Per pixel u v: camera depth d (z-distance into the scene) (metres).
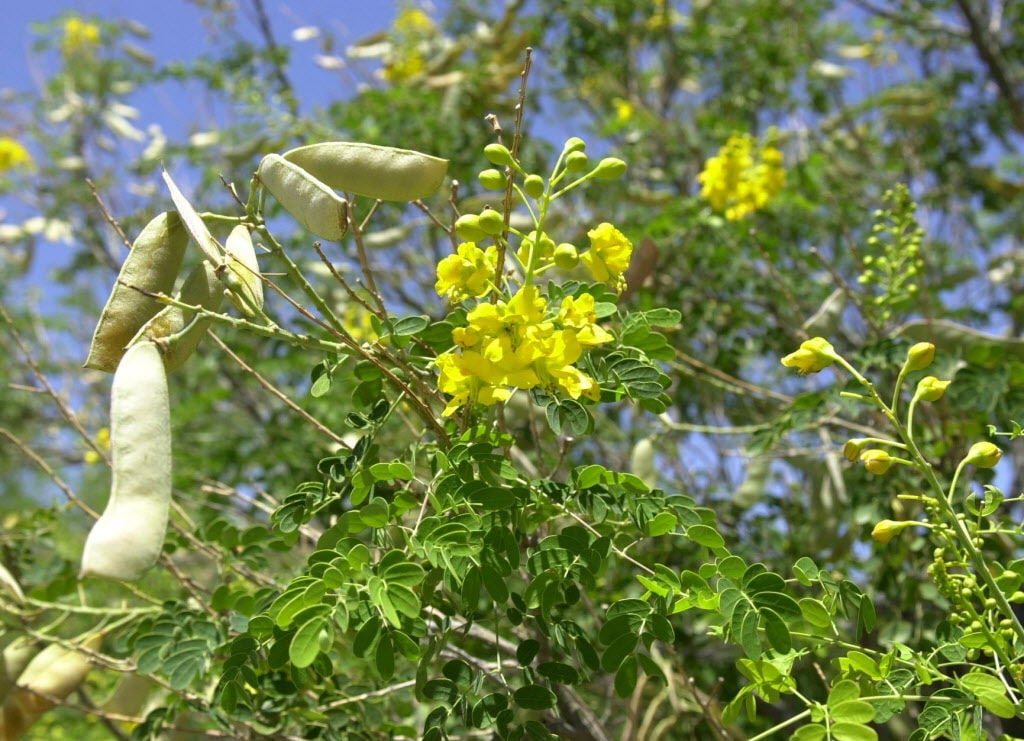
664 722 4.02
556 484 2.31
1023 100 9.44
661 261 5.96
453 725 3.41
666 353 2.62
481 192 7.19
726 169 5.56
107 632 3.27
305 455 5.64
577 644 2.15
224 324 2.16
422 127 7.22
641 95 9.48
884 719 2.05
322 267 6.79
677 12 10.21
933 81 9.27
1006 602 2.04
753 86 9.11
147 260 2.19
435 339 2.43
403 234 6.69
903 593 3.72
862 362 3.63
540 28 9.40
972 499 2.20
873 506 3.82
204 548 3.32
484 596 3.14
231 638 2.79
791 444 5.14
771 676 2.06
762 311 5.86
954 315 5.32
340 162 2.30
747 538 4.76
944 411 3.75
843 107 9.09
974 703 1.99
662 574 2.10
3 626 3.21
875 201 7.38
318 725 2.98
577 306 2.12
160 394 1.92
